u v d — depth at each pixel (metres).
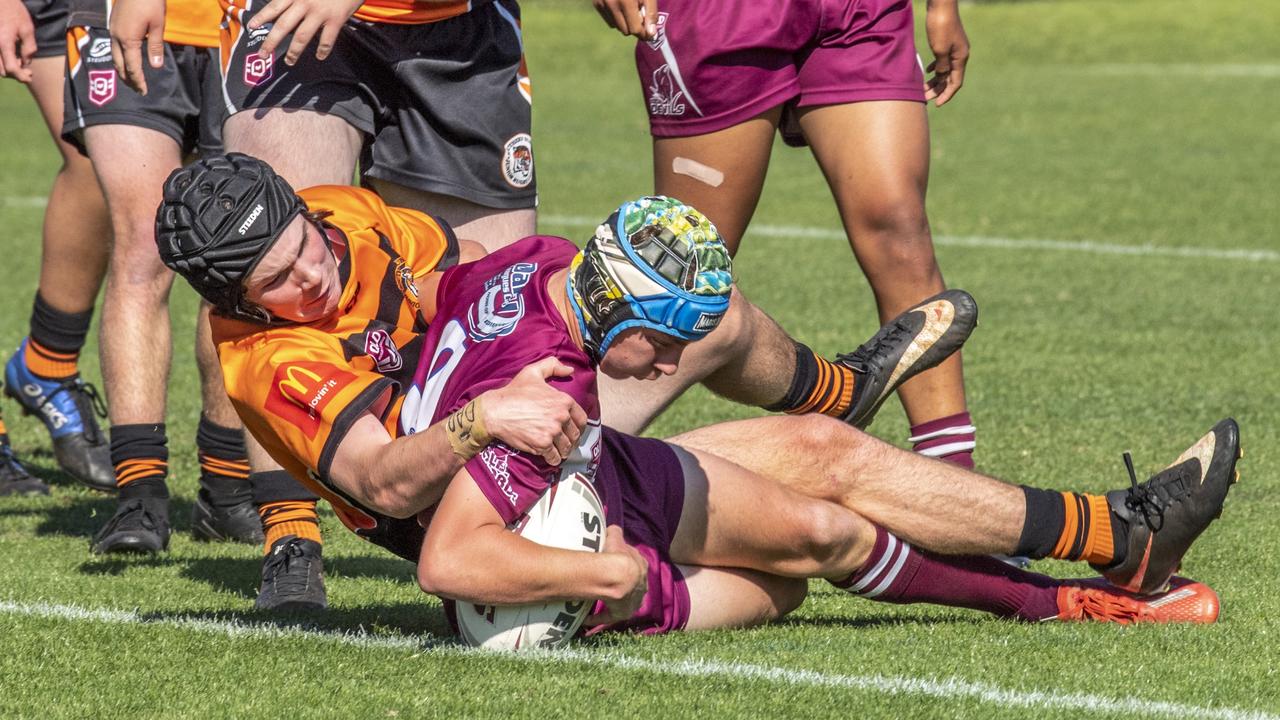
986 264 39.59
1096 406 25.08
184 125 19.14
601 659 12.81
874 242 18.08
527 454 12.07
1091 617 14.57
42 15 21.45
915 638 13.81
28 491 21.89
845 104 17.94
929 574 14.23
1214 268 38.72
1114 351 29.41
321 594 15.23
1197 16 121.38
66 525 19.94
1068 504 14.29
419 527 13.25
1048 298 34.97
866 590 14.24
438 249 14.41
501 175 17.45
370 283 13.47
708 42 18.23
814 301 34.72
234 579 16.81
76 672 12.62
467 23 17.00
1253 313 33.09
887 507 14.09
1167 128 70.06
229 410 18.77
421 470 12.03
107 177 18.48
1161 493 14.18
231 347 12.98
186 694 12.03
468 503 12.09
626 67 101.81
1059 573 16.97
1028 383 26.75
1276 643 13.70
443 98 16.94
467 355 12.44
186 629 14.00
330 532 19.45
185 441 24.09
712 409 25.64
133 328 18.36
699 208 19.03
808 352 15.89
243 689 12.12
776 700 11.78
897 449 14.26
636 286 11.68
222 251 12.35
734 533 13.74
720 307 11.82
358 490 12.45
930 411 18.17
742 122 18.48
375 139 17.22
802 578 14.33
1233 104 79.19
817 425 14.17
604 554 12.41
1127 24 119.81
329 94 16.34
